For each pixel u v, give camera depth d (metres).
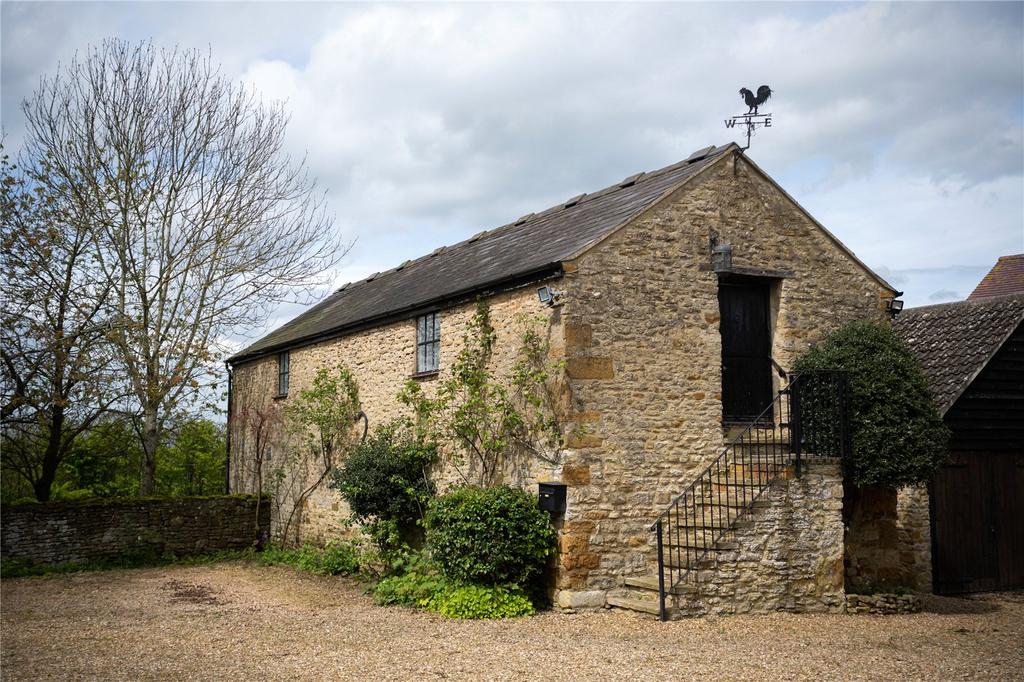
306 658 8.00
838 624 9.73
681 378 10.97
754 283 12.16
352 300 19.42
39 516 15.98
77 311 18.61
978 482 13.70
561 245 11.46
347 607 11.15
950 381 13.16
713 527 10.02
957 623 10.23
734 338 11.90
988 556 13.61
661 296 10.95
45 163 18.77
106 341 18.39
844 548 11.86
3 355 17.31
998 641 8.95
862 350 11.23
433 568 11.41
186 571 15.62
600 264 10.55
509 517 10.07
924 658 7.95
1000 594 13.36
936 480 13.28
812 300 12.19
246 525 18.53
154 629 9.71
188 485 24.53
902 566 13.10
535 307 10.79
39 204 18.34
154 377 19.70
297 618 10.29
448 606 10.02
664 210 11.12
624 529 10.38
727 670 7.33
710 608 9.83
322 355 17.02
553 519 10.32
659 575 9.50
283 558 16.62
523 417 10.86
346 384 15.82
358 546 14.91
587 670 7.34
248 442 20.44
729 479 11.12
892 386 11.02
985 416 13.62
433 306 12.96
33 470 20.77
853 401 11.02
